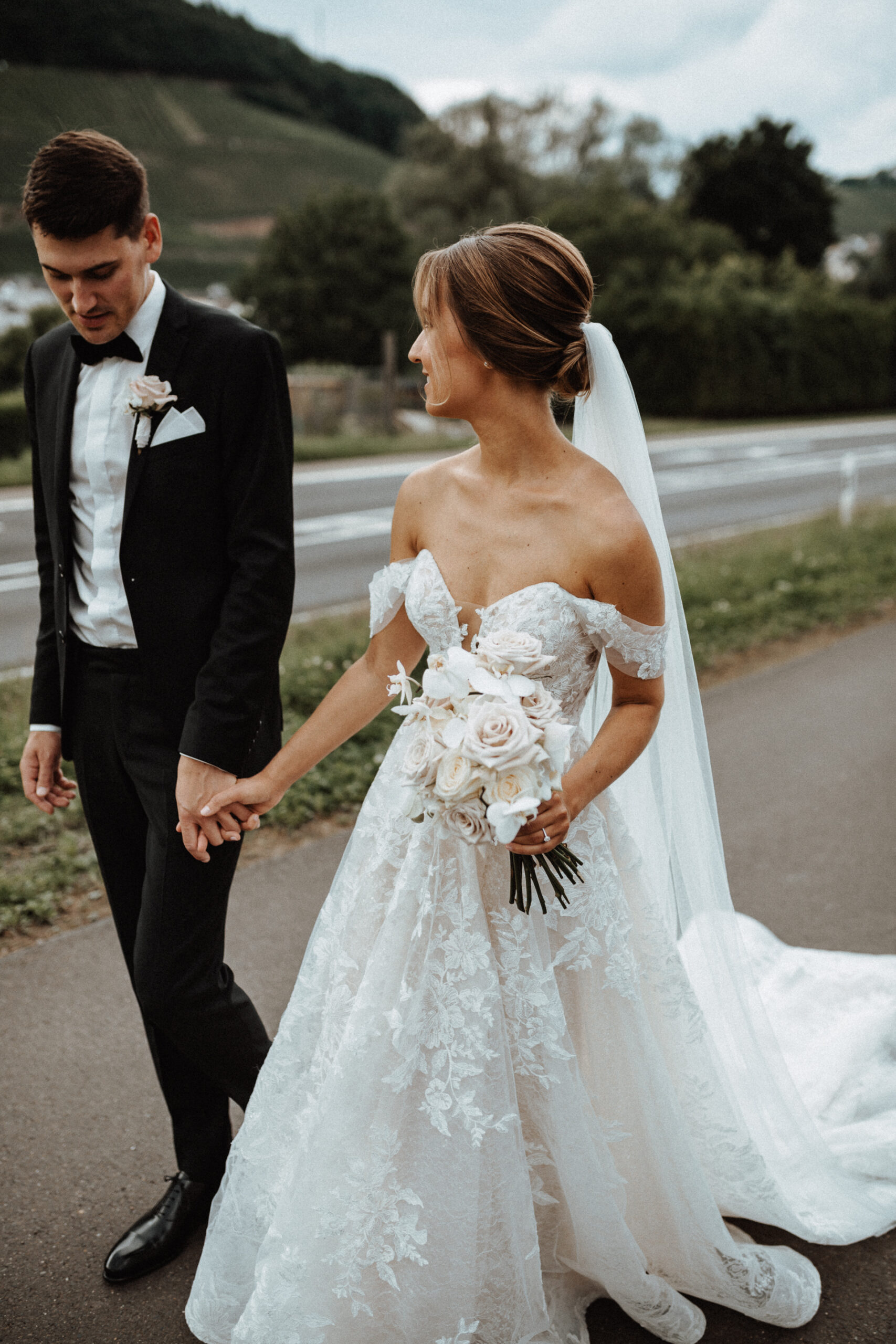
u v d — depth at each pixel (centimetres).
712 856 221
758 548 1061
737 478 1788
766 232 5534
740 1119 210
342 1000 182
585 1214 182
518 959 176
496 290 166
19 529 1194
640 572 172
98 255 180
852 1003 281
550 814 162
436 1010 172
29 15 9188
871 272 6325
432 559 183
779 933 346
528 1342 181
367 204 3825
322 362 3800
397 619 196
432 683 161
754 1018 229
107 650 201
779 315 3378
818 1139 230
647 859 222
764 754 523
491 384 173
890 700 611
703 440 2550
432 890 173
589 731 216
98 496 198
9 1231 224
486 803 158
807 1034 274
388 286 3822
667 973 196
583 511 172
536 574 174
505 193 4247
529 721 156
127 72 9606
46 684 214
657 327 3247
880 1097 253
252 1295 176
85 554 202
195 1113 219
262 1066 202
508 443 176
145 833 214
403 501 192
